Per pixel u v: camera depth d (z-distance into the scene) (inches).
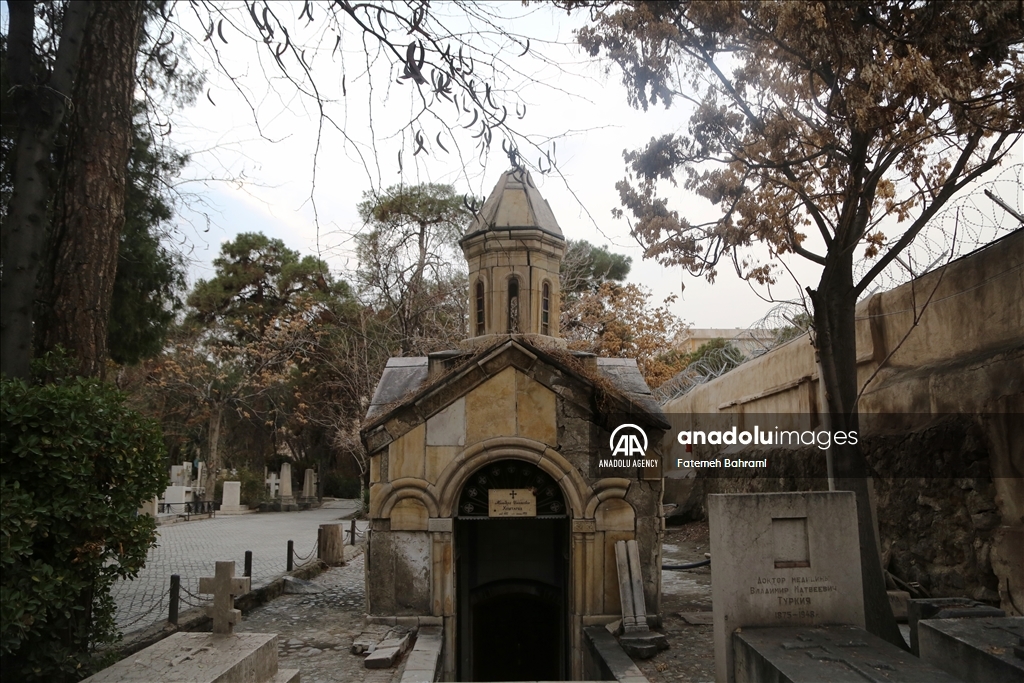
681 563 761.0
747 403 874.8
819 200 439.5
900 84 345.4
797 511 327.6
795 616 320.8
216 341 1712.6
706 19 380.5
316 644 446.6
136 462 286.0
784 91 438.3
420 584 495.8
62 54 323.6
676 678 376.2
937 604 325.4
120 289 555.2
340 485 2190.0
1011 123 376.2
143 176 525.3
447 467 504.1
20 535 226.4
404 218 760.3
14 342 298.0
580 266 1476.4
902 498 487.2
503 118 246.5
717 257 452.1
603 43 423.2
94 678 236.1
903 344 522.6
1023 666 232.5
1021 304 401.4
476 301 623.2
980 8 357.1
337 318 1402.6
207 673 239.0
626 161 459.8
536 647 681.0
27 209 307.7
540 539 659.4
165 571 653.3
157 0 288.0
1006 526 388.2
